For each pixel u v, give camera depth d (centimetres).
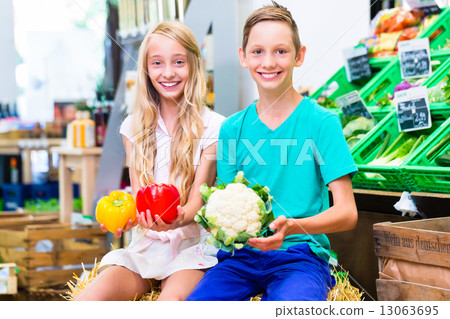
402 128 233
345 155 169
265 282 164
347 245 233
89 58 418
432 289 155
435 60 245
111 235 307
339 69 270
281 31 169
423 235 158
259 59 172
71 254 307
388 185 223
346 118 253
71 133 369
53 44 418
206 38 289
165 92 194
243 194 155
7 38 288
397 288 164
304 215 172
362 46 263
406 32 259
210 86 282
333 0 246
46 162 479
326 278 165
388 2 285
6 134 456
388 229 168
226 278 162
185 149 190
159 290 184
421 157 211
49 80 425
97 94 411
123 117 326
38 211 412
